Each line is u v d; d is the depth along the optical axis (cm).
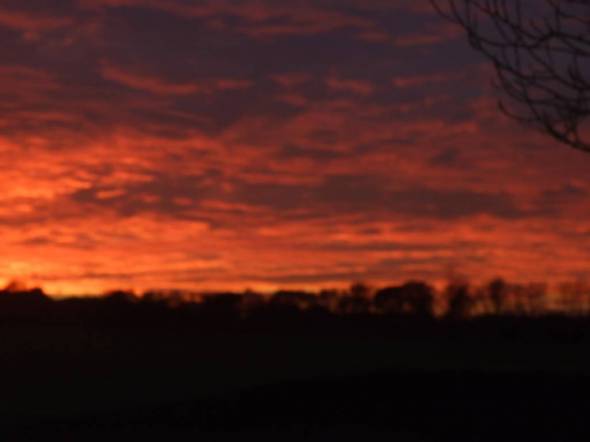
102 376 2103
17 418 1741
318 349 2422
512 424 1579
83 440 1541
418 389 1811
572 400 1708
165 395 1925
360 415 1664
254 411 1719
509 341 2453
